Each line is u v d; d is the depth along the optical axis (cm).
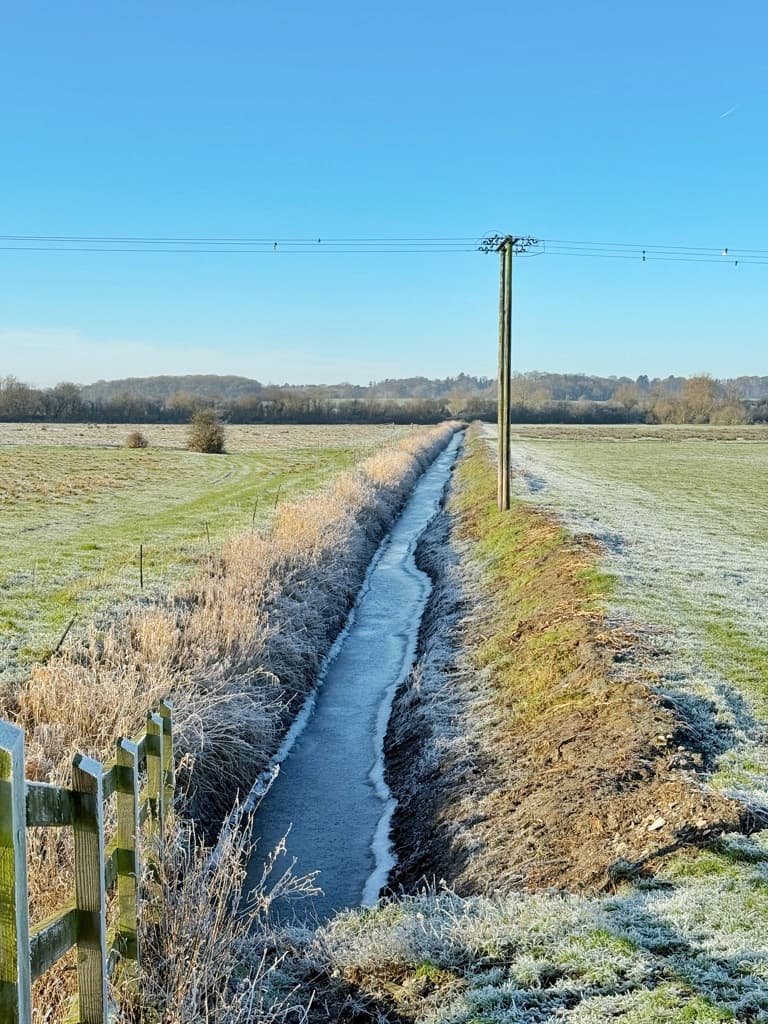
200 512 2853
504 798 870
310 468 4644
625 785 780
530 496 2967
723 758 817
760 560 1898
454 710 1188
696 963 500
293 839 939
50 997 473
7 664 1134
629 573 1577
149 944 528
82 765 402
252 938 631
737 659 1112
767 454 6588
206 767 968
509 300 2531
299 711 1323
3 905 307
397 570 2350
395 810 1010
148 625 1192
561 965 525
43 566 1839
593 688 1024
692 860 637
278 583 1553
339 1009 546
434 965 561
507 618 1525
